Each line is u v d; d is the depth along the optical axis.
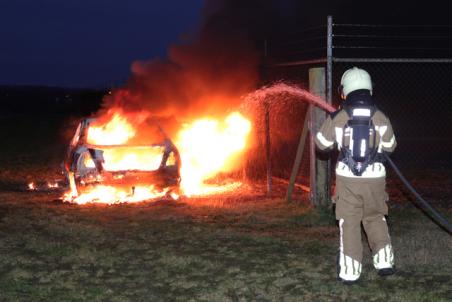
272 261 6.39
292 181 9.38
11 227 7.88
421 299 5.21
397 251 6.61
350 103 5.49
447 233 7.46
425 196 10.10
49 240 7.23
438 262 6.25
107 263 6.32
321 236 7.46
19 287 5.58
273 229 7.86
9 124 26.27
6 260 6.41
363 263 6.24
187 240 7.28
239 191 10.54
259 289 5.50
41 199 9.95
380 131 5.46
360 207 5.54
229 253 6.71
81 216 8.56
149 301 5.26
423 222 8.13
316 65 13.16
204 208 9.11
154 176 9.54
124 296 5.36
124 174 9.40
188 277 5.89
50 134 22.19
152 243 7.15
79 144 9.83
